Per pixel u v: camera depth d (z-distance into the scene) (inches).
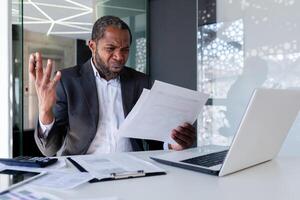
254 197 23.9
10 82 70.9
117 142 49.6
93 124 48.7
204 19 104.4
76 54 104.3
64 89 48.8
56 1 101.0
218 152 40.5
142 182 27.7
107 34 48.6
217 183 27.7
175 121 41.7
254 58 93.0
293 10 84.7
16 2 73.5
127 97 52.1
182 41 111.8
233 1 97.2
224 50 99.9
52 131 43.0
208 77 103.9
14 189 24.7
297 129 83.4
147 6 124.0
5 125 67.4
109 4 117.6
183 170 32.4
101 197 23.3
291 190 25.7
